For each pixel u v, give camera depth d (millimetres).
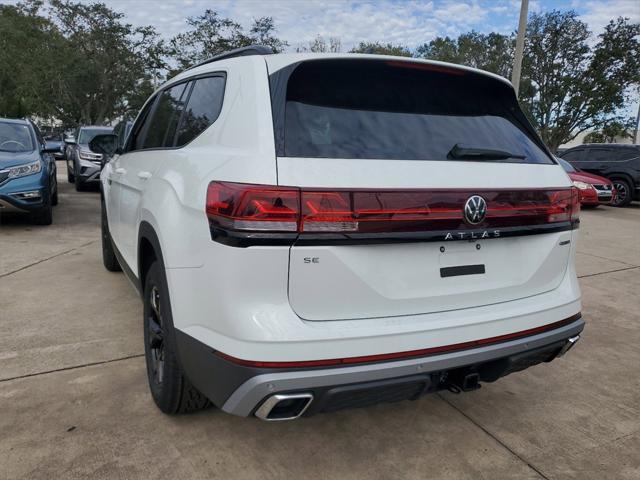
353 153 2049
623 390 3268
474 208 2156
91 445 2443
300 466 2385
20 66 32625
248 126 2080
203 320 2053
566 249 2605
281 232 1867
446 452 2545
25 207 7332
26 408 2729
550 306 2443
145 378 3090
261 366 1879
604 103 30938
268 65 2219
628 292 5516
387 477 2342
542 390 3234
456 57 40469
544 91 32719
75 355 3367
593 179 13484
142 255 2891
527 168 2439
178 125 2863
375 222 1964
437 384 2213
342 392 1929
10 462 2301
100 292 4645
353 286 1989
